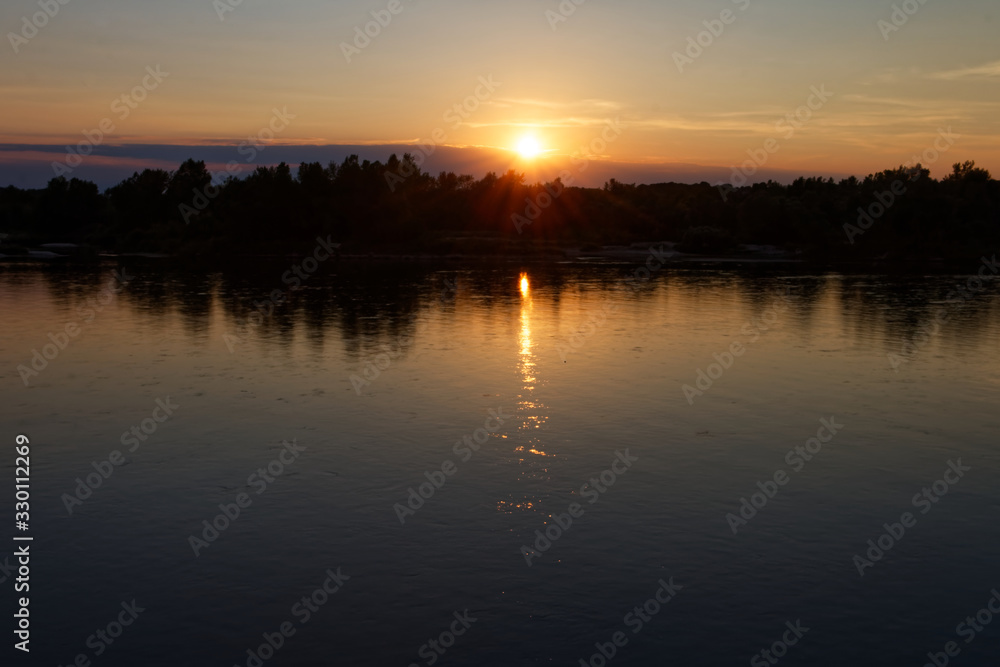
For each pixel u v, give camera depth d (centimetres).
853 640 851
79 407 1786
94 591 951
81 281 4997
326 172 8812
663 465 1399
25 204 11288
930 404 1855
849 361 2391
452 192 10650
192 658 818
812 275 5919
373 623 881
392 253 8131
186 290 4497
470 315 3416
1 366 2253
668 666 802
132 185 10025
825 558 1041
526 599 932
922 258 7762
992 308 3788
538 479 1323
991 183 9469
